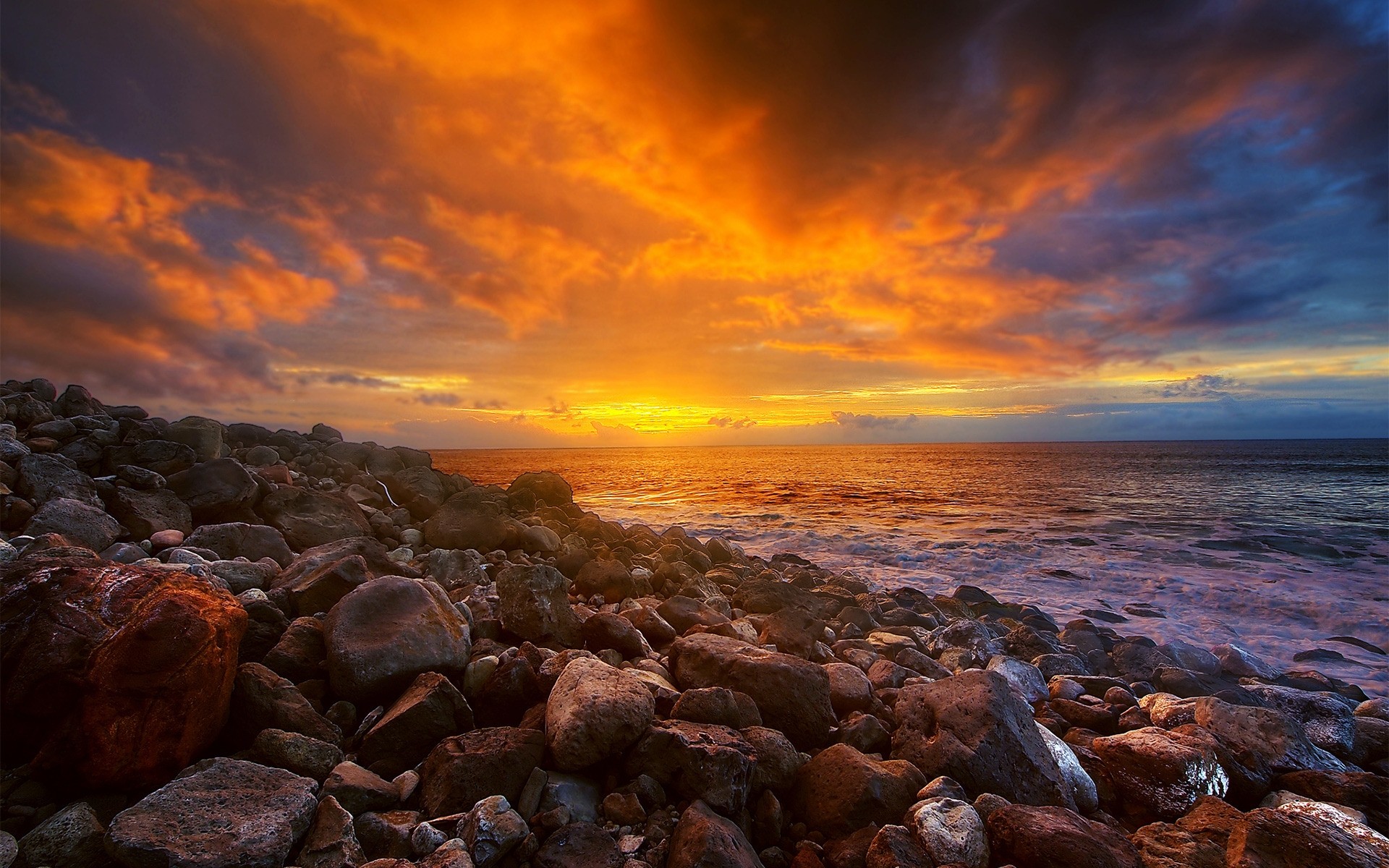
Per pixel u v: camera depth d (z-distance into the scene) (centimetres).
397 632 459
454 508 1041
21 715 331
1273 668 862
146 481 782
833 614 1005
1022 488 3831
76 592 365
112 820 276
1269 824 346
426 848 305
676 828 331
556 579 602
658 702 457
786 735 464
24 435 898
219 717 367
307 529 821
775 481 4609
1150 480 4288
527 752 362
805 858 341
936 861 328
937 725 454
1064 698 643
